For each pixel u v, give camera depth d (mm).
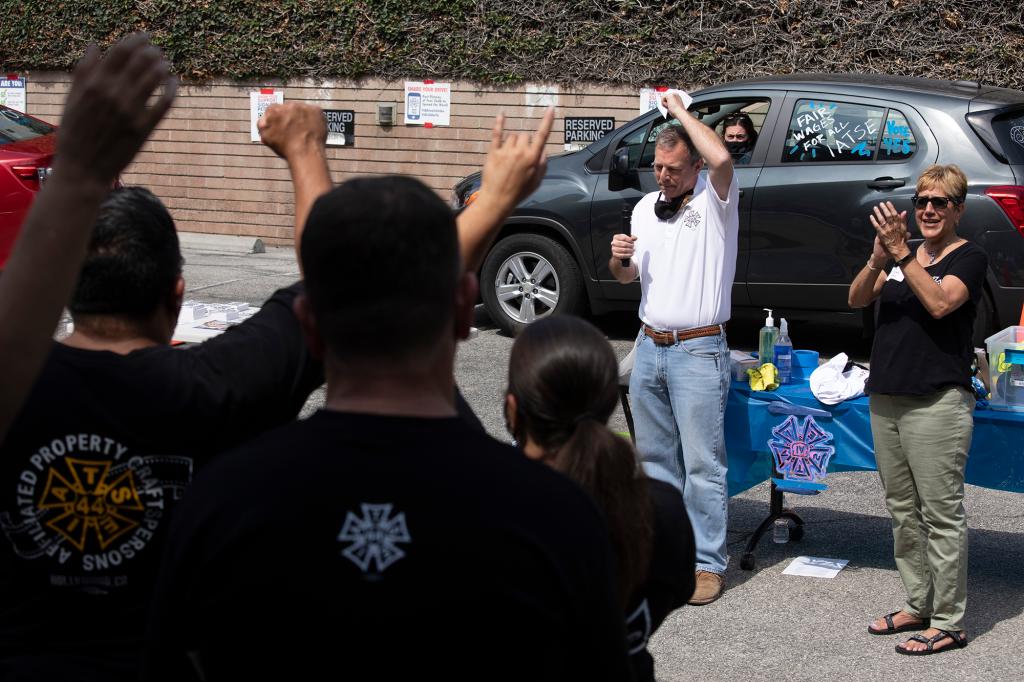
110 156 1252
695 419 4477
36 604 1817
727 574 4719
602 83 11148
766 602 4449
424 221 1379
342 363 1398
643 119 8125
